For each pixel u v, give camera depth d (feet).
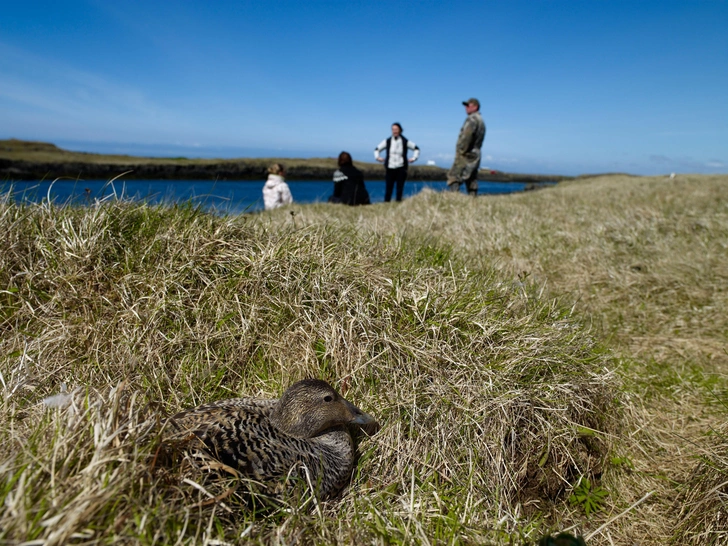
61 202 10.46
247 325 8.50
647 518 7.37
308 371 8.22
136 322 8.17
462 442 7.40
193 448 5.72
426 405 7.75
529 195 34.42
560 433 7.84
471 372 8.07
